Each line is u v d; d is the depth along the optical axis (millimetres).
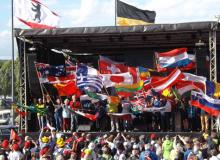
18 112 24406
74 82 23875
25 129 24078
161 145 19844
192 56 23969
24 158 18188
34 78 24156
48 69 24078
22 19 25672
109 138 20219
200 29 22609
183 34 24406
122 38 25562
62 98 25594
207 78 23562
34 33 23656
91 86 23469
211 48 22922
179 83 22922
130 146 19625
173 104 23469
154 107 23406
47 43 26391
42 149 18047
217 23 22438
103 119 24188
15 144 18000
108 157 17719
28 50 24516
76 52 30734
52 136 21359
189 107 23609
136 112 23562
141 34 23797
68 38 25203
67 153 17641
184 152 18766
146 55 29609
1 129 26766
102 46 28641
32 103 24438
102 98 23594
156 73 25453
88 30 23391
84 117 24578
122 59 30391
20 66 24453
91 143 18328
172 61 23844
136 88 23391
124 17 25781
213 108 22312
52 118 24203
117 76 23422
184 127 23875
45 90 24500
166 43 27719
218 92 22484
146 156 17453
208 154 18281
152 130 24188
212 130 22094
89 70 23562
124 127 23828
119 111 23531
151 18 25828
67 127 23797
